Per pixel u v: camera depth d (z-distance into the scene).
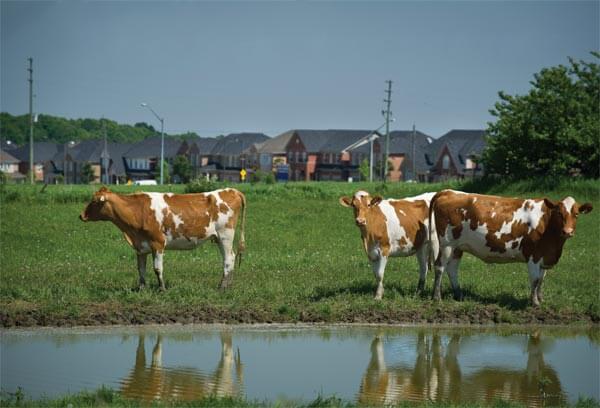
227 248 21.66
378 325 19.17
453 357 16.97
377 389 14.77
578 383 15.32
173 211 21.11
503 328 19.19
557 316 19.73
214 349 17.22
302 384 14.96
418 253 21.20
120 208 20.86
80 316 18.78
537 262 20.02
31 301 19.88
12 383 14.57
